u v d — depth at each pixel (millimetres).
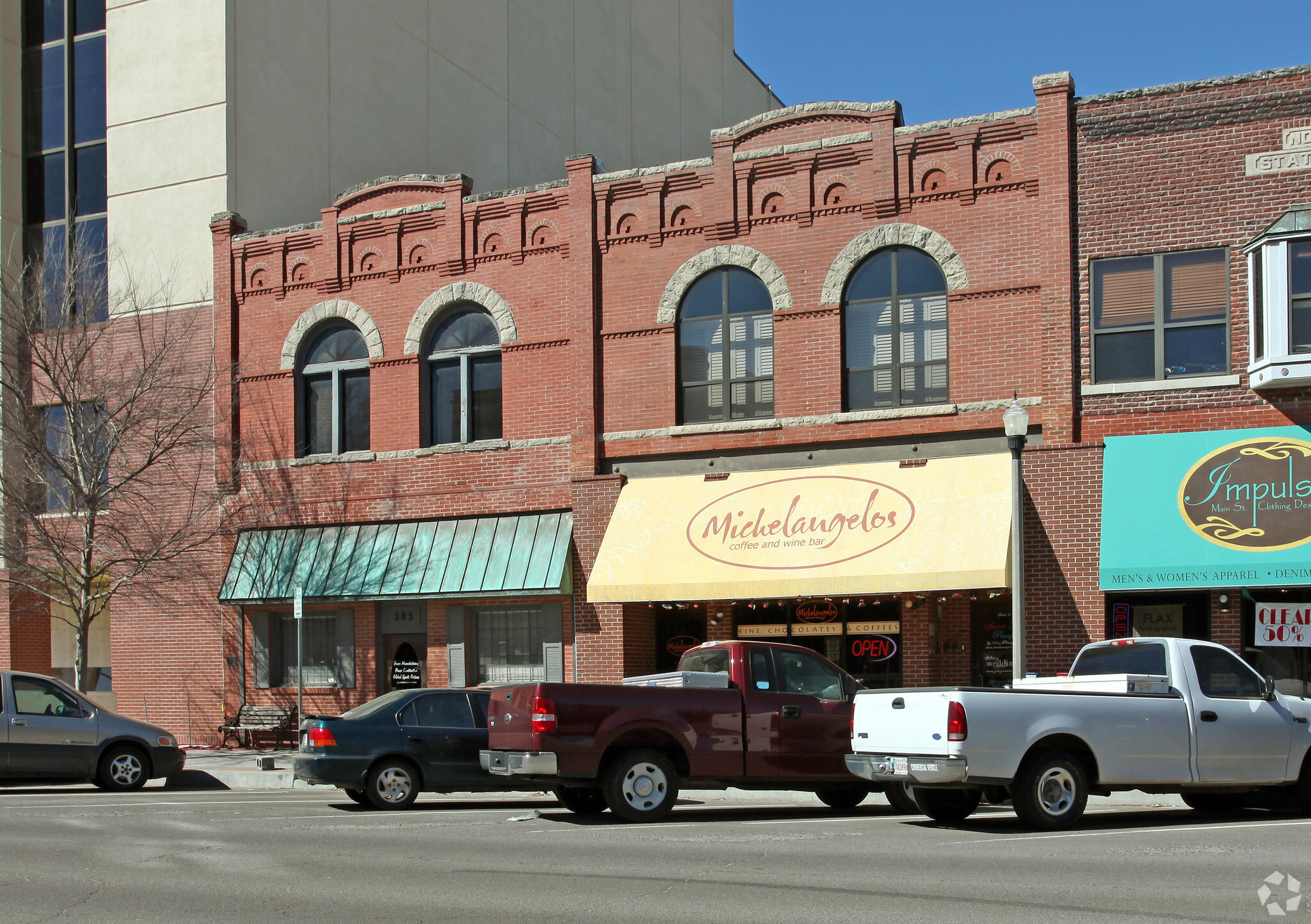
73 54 29156
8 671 18469
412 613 24719
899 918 7941
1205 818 13875
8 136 29156
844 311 21719
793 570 20172
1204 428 19188
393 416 24844
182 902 8703
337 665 25172
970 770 12234
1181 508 18672
